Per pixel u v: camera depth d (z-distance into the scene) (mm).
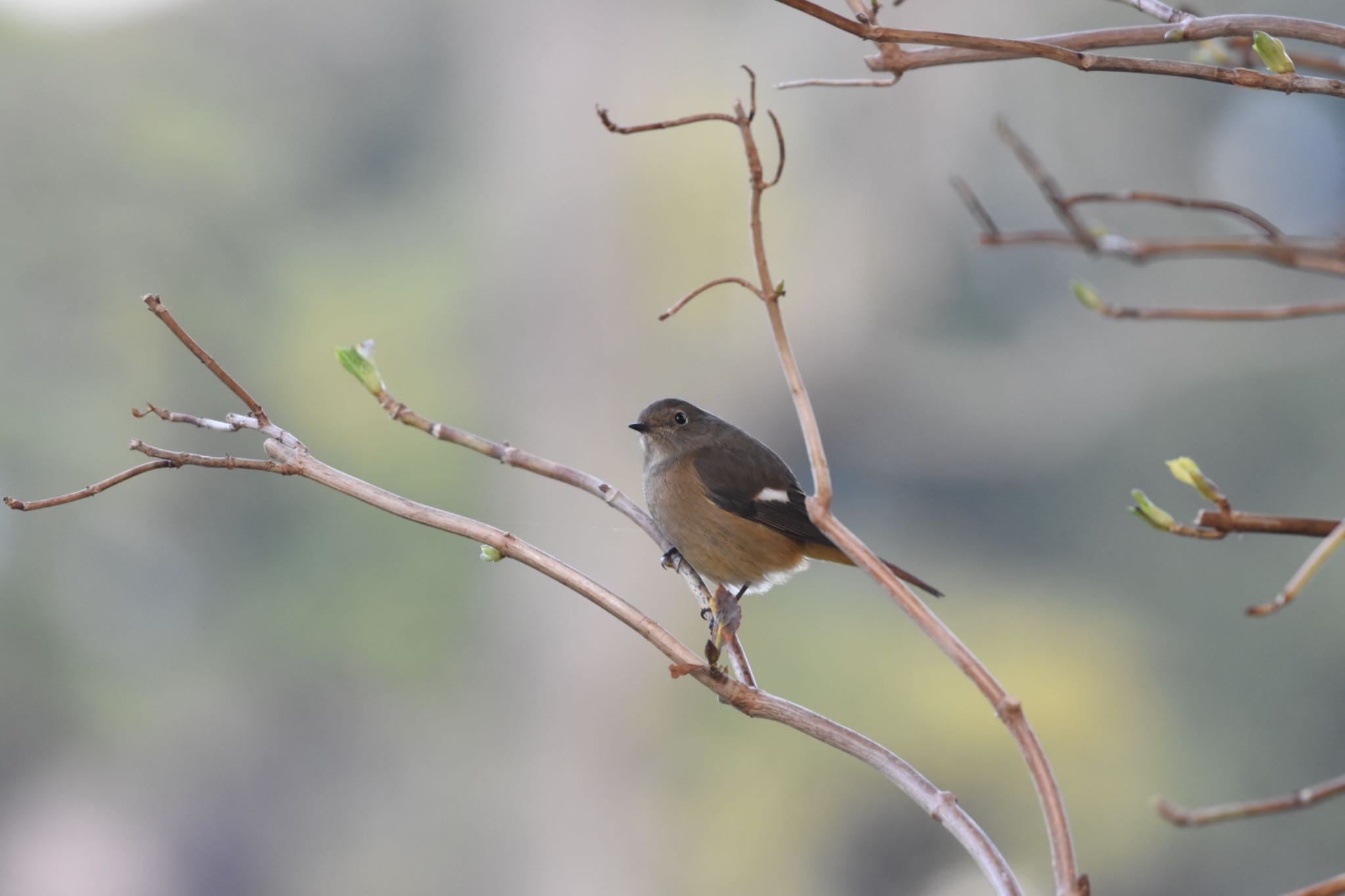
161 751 18562
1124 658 19719
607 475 18047
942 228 20812
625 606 3174
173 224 19922
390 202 22531
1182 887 18000
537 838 17797
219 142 20906
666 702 17188
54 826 18141
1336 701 18812
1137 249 4105
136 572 18469
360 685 18938
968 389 21203
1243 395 20109
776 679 17578
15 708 17250
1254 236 4406
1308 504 19609
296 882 18719
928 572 21797
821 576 18859
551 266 18344
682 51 17984
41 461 17578
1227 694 19453
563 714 17750
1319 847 18188
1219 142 21500
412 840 18453
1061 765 17812
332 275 20750
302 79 22656
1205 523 2984
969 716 17391
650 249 17812
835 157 19844
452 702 18578
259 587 19078
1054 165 21125
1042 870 16750
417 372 19312
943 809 2824
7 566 17203
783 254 19125
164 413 3160
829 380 21188
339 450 19438
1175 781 18453
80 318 18844
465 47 20547
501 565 18188
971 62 3295
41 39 20219
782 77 18734
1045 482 21703
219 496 19078
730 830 16578
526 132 18609
